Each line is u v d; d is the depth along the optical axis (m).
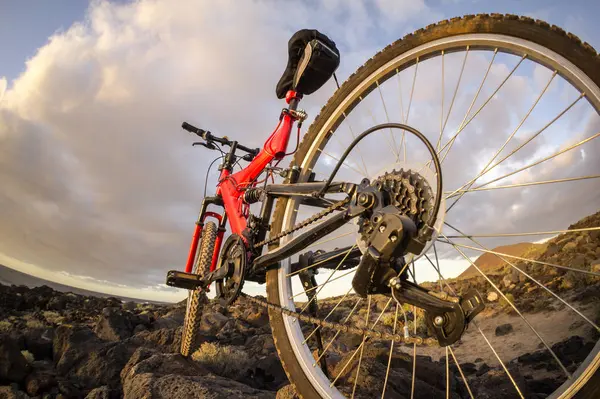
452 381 3.87
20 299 10.24
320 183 2.14
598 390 1.23
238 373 4.13
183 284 3.10
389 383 3.29
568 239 11.74
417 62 1.96
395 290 1.52
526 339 6.66
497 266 12.16
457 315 1.37
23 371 3.81
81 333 4.70
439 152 1.65
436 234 1.51
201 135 3.91
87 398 3.52
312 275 2.47
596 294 7.42
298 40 2.69
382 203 1.69
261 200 2.89
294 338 2.25
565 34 1.46
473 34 1.74
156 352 3.91
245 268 2.53
